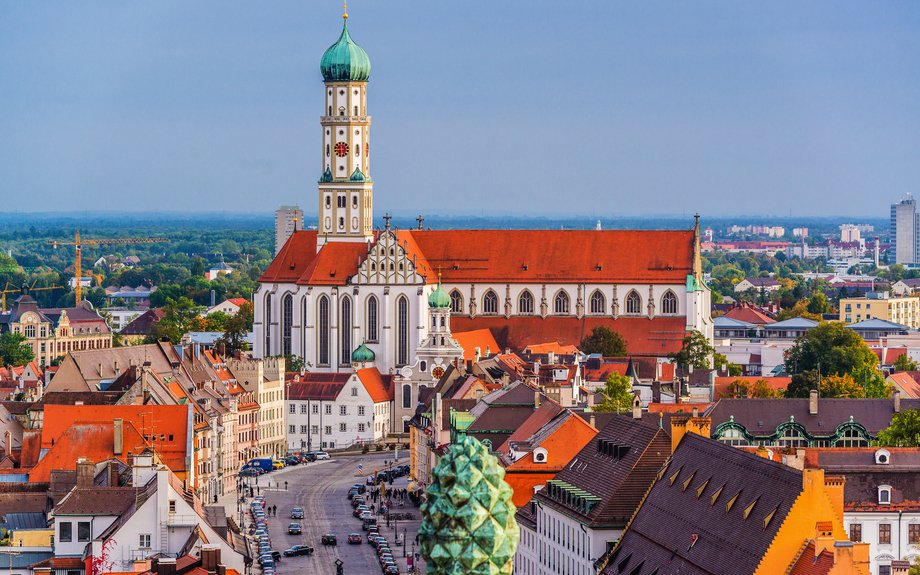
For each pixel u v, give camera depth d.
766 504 130.88
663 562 141.62
